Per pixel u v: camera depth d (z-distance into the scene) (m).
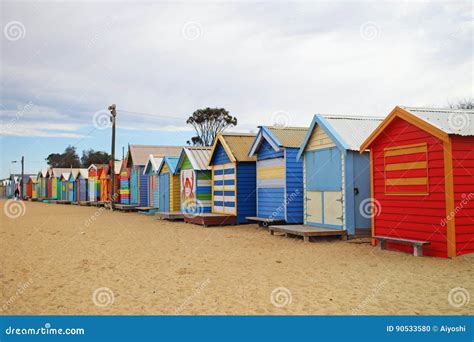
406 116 10.98
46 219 26.36
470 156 10.23
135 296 7.89
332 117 15.24
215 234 16.75
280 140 17.27
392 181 11.73
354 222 14.09
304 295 7.61
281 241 14.27
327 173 14.95
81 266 10.79
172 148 36.38
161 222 22.88
